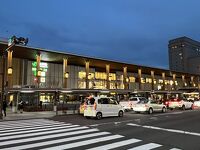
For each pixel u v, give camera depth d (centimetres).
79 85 5950
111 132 1298
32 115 2550
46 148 889
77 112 2891
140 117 2206
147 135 1197
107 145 947
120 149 876
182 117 2191
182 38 14688
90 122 1812
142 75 7775
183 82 8875
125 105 3056
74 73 5925
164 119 2008
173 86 8669
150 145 952
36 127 1535
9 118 2225
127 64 6175
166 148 900
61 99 4603
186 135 1199
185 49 14488
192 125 1603
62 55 4919
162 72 7806
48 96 4497
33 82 5106
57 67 5591
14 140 1057
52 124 1709
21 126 1605
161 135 1198
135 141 1034
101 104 2097
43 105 3684
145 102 2700
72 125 1630
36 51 4509
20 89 3362
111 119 2031
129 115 2434
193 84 9388
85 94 4519
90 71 6275
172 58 15088
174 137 1141
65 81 4884
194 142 1020
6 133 1271
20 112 2916
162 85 8325
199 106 4175
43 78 5278
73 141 1030
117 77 6962
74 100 4778
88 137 1134
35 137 1137
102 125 1617
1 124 1755
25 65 5056
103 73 6625
